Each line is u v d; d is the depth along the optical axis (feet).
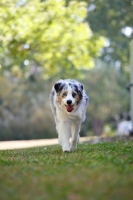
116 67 161.27
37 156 31.86
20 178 21.57
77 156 29.50
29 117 126.72
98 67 159.53
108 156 28.48
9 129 122.42
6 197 18.19
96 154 30.48
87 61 75.72
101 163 25.16
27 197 17.95
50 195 18.01
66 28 71.61
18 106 126.11
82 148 38.75
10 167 25.32
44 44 71.05
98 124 147.74
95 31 114.52
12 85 125.80
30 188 19.36
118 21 114.01
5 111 123.34
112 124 162.20
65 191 18.43
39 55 76.79
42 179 20.97
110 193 18.04
